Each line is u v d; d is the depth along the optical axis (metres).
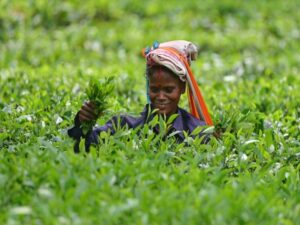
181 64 11.56
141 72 19.94
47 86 16.25
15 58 23.42
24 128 12.18
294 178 10.24
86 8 30.80
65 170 9.45
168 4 32.66
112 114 12.64
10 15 29.02
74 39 27.00
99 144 11.13
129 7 32.03
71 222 8.30
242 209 8.68
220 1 33.22
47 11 29.70
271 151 11.55
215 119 12.21
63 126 12.38
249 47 27.81
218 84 18.38
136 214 8.51
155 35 28.08
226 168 10.89
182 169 10.05
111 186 9.19
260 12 32.94
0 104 14.14
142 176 9.51
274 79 19.17
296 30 30.67
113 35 27.62
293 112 15.01
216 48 27.53
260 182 10.05
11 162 10.19
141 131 11.30
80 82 16.83
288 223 8.59
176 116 11.41
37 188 9.20
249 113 12.89
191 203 8.89
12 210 8.33
